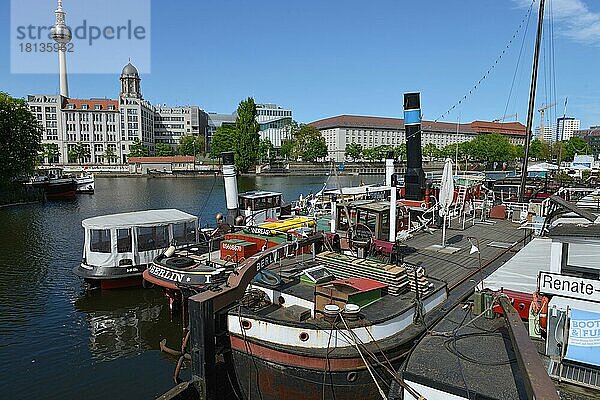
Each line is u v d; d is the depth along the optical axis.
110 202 59.44
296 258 15.65
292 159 147.75
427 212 23.52
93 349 15.42
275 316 10.78
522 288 12.03
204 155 159.50
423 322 11.31
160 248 20.48
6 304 19.41
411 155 25.84
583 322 8.88
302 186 82.38
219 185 85.81
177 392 9.91
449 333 10.68
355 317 10.33
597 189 31.05
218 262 17.66
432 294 12.57
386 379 10.18
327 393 9.98
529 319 10.39
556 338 9.20
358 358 9.88
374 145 172.00
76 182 68.19
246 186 83.19
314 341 9.98
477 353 9.66
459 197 27.48
